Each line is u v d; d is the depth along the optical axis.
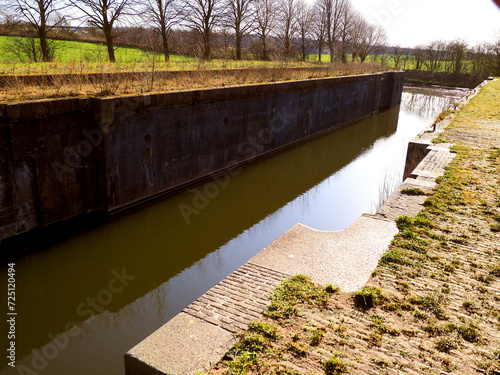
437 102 47.91
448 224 7.66
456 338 4.62
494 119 18.92
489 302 5.33
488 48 66.31
